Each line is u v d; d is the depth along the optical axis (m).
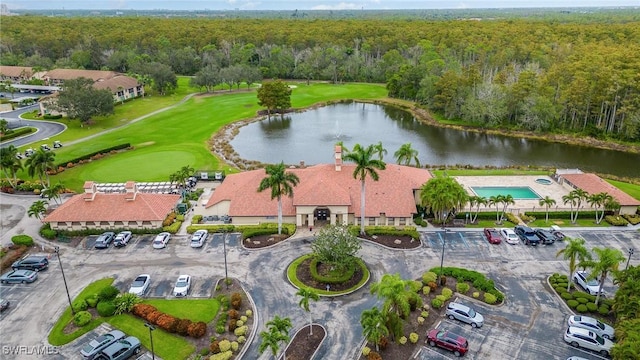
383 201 80.69
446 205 75.69
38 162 93.88
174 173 102.25
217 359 49.25
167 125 152.00
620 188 98.69
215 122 157.88
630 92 132.25
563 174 98.94
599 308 57.53
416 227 79.56
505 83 163.00
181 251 72.50
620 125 135.75
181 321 54.53
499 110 149.00
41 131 142.50
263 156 127.06
